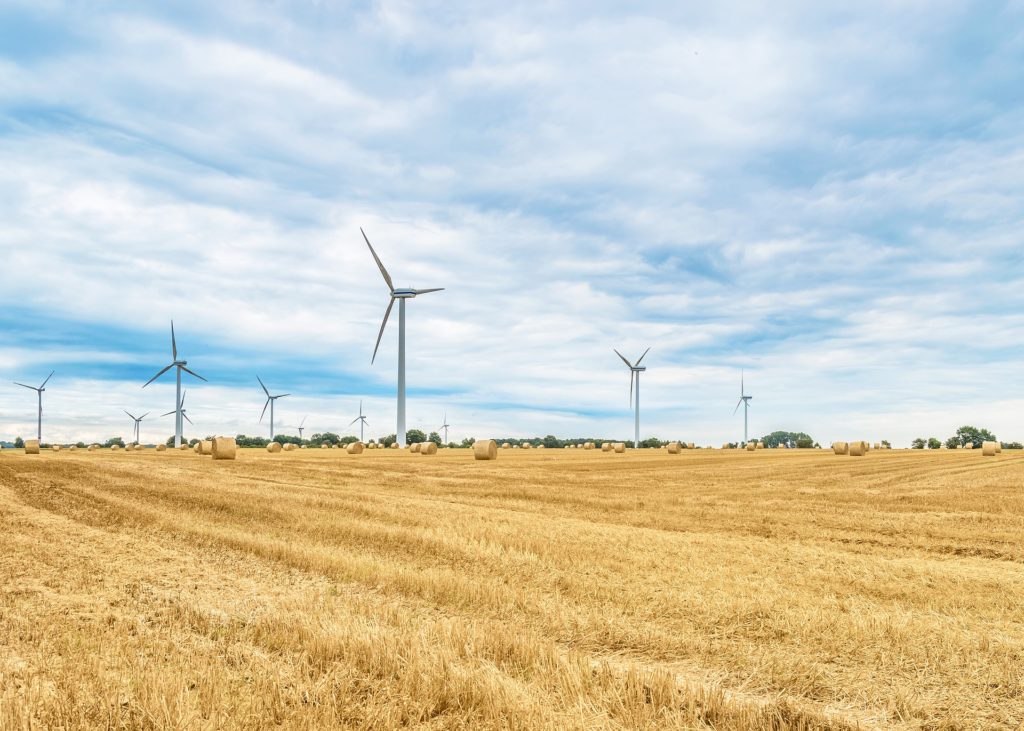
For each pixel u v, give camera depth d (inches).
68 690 214.4
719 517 674.8
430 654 242.5
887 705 215.2
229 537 511.8
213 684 217.5
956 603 339.0
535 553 460.4
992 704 215.9
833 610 319.6
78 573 402.6
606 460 1969.7
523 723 190.1
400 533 527.5
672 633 286.5
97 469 1283.2
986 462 1660.9
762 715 199.3
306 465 1542.8
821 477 1227.9
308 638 266.1
